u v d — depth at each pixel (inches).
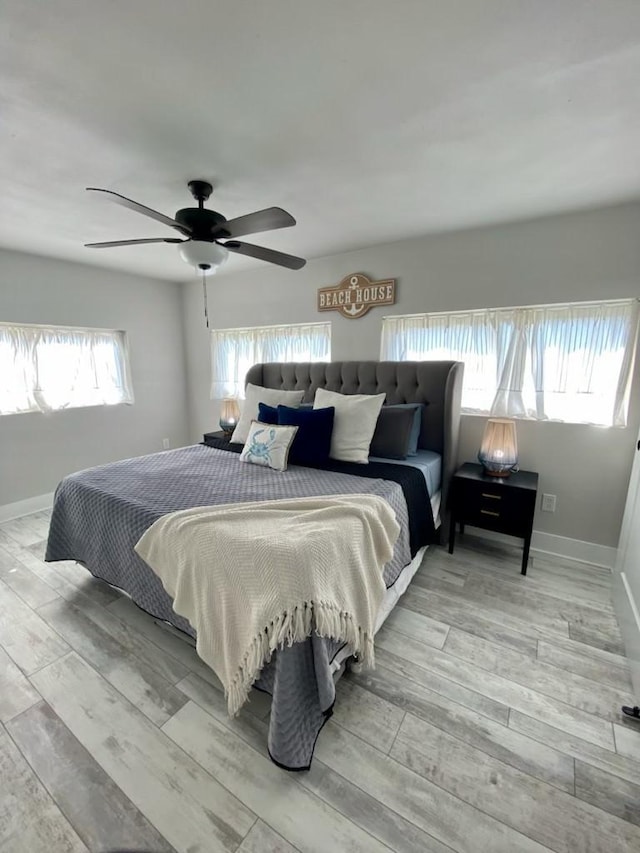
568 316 97.7
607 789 47.9
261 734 54.8
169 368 180.5
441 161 70.4
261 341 157.2
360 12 39.8
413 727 55.9
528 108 55.5
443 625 77.8
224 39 43.1
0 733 54.7
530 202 87.9
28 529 122.0
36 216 96.3
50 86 50.4
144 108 55.4
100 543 78.2
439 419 111.0
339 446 102.8
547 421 102.8
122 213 94.4
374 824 44.1
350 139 63.5
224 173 74.7
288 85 50.7
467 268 108.2
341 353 135.2
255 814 45.0
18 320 128.5
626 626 72.5
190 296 177.9
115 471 93.0
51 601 84.5
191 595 58.6
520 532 95.4
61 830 43.4
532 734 55.0
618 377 92.8
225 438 138.5
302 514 64.1
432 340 117.2
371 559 63.9
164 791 47.4
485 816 44.9
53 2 38.4
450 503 107.6
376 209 92.4
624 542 85.6
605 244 90.7
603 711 58.8
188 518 63.0
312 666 51.6
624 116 57.2
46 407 138.6
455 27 41.5
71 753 51.9
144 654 69.6
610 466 96.3
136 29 41.7
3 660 68.0
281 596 50.2
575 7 39.1
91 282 147.3
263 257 88.3
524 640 73.7
